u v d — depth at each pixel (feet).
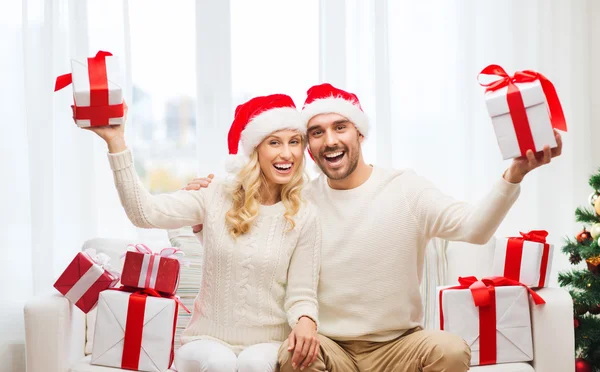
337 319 6.99
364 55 9.78
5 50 9.15
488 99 5.81
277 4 9.79
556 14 10.03
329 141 6.95
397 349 6.68
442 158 9.94
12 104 9.20
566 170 10.09
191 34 9.71
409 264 6.98
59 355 7.06
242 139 7.04
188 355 6.44
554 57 10.05
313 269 6.89
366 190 7.12
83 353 7.75
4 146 9.13
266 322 6.76
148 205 6.68
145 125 9.63
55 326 7.06
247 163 7.02
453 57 9.94
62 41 9.26
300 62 9.82
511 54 9.96
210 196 7.10
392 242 6.93
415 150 9.94
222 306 6.80
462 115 9.84
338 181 7.18
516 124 5.72
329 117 7.00
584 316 8.93
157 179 9.68
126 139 9.38
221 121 9.65
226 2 9.68
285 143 6.96
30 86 9.04
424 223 7.00
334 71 9.70
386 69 9.61
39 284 9.00
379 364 6.79
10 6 9.17
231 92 9.71
